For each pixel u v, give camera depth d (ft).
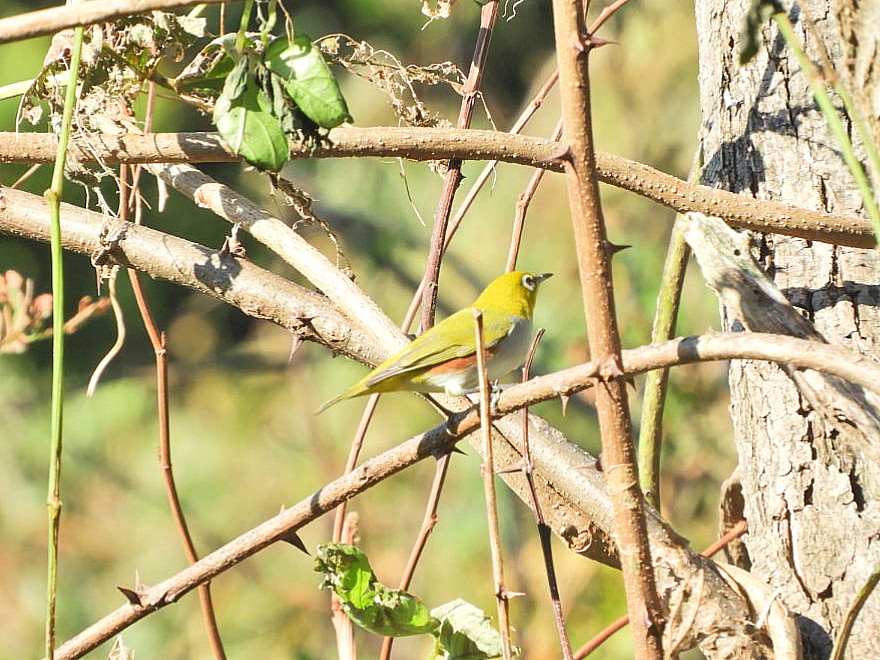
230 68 22.52
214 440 75.66
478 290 67.82
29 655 66.74
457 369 23.43
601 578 51.29
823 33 23.29
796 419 21.45
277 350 78.13
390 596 20.67
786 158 23.22
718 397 55.62
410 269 72.90
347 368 74.02
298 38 18.34
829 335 21.84
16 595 68.54
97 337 77.92
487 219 68.44
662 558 20.07
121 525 72.90
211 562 18.57
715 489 55.11
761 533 21.98
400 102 24.67
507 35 75.05
